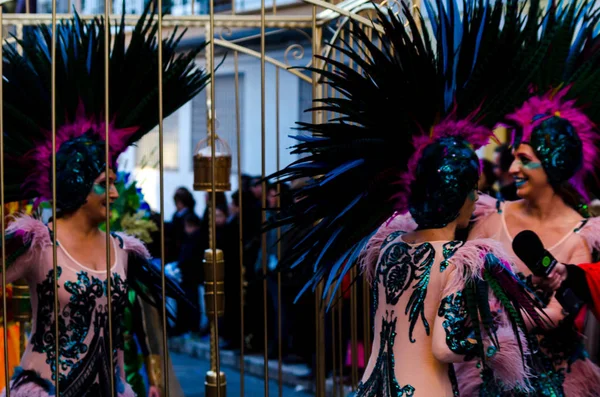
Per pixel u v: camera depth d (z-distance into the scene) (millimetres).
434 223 2799
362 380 2881
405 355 2719
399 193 2965
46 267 3205
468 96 2961
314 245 3080
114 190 3414
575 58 3389
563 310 3305
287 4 8102
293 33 7777
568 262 3352
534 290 3336
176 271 4074
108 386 3316
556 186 3406
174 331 8180
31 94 3373
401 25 2936
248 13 8547
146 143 12617
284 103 10023
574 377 3332
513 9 3057
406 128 2889
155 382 4051
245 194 7418
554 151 3342
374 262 3023
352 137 2990
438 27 3004
